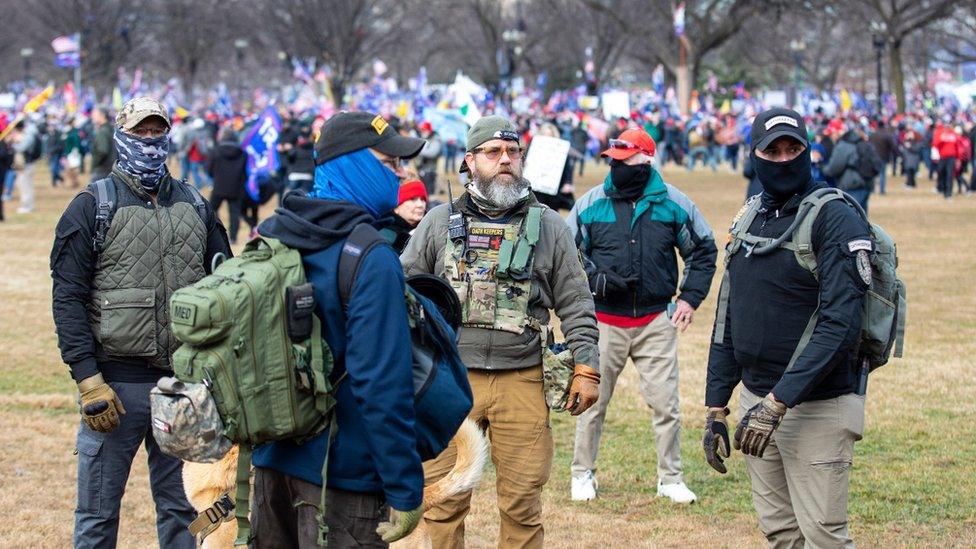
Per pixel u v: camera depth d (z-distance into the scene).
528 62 83.06
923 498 7.70
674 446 7.82
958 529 7.12
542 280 5.87
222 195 21.66
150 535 7.11
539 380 5.84
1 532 6.98
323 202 3.86
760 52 85.25
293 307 3.68
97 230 5.31
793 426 5.19
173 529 5.71
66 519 7.29
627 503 7.78
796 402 4.91
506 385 5.79
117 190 5.42
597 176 42.78
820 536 5.19
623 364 7.77
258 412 3.67
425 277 4.41
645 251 7.58
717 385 5.52
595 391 5.80
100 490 5.48
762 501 5.47
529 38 80.12
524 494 5.81
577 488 7.83
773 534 5.47
